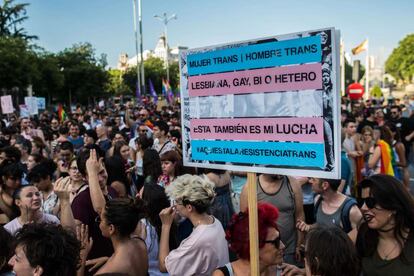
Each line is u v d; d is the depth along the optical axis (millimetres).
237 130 2979
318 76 2566
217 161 3125
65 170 6988
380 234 2828
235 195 6922
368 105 25594
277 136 2775
